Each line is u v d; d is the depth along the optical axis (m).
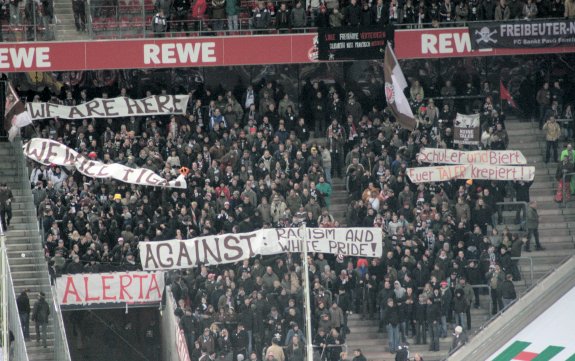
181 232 103.88
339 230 91.56
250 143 114.25
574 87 126.06
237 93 127.50
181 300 97.94
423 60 128.00
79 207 105.62
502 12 124.00
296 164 111.12
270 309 97.94
